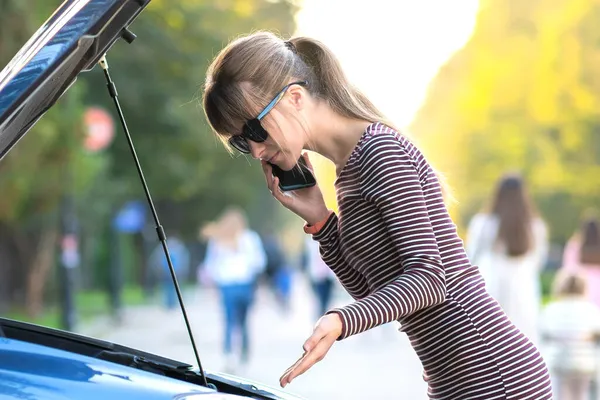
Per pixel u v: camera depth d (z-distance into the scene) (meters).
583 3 88.88
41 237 58.81
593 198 98.19
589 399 19.03
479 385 5.75
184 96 73.06
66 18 4.69
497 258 17.47
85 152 42.97
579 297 17.92
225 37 74.06
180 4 71.81
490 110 99.25
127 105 71.75
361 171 5.81
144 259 100.56
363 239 5.90
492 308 5.83
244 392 5.76
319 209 6.51
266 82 5.89
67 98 42.41
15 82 4.55
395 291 5.47
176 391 4.75
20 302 61.28
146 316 61.94
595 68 89.50
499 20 98.56
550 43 90.75
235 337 32.16
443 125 112.94
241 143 6.09
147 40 70.88
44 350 4.72
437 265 5.62
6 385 4.52
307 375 28.56
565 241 101.81
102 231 81.81
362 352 36.44
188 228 106.81
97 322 53.38
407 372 29.61
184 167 76.88
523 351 5.79
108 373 4.70
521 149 97.31
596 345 18.02
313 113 6.00
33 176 41.00
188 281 113.06
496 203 17.67
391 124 6.12
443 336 5.78
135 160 5.71
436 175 6.00
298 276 139.75
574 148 92.94
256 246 32.16
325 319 5.31
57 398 4.54
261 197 133.88
